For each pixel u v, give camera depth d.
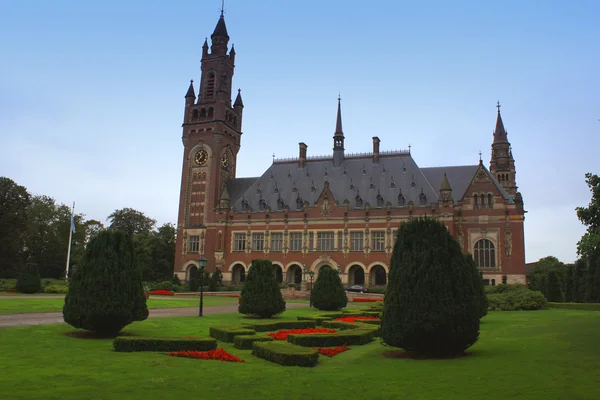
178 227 113.12
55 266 136.00
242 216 107.81
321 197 102.44
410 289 21.67
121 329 30.06
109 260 28.23
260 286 42.59
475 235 92.88
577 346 22.80
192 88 119.44
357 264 97.75
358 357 22.81
